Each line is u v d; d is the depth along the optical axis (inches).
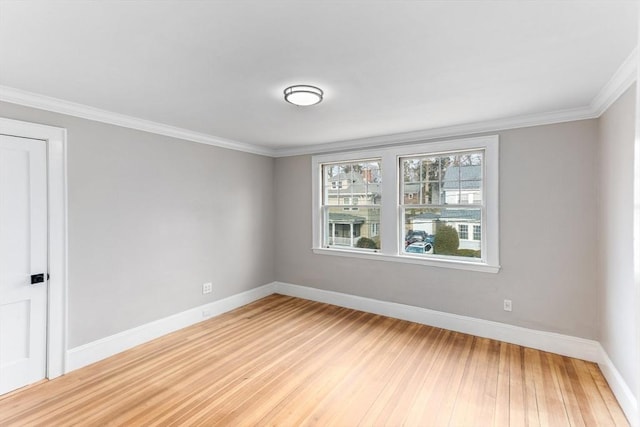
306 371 104.7
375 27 60.3
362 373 103.3
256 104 106.3
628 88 80.9
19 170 96.1
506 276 126.5
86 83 88.3
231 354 117.2
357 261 167.3
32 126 97.9
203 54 71.3
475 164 136.0
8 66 77.5
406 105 107.0
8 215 94.2
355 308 167.8
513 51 70.1
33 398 90.6
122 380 100.0
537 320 120.5
